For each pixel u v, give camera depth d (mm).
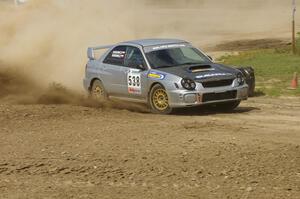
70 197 15664
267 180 16922
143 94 29531
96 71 32344
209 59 30781
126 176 17328
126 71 30438
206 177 17188
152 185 16547
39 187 16516
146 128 23828
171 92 28000
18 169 18109
